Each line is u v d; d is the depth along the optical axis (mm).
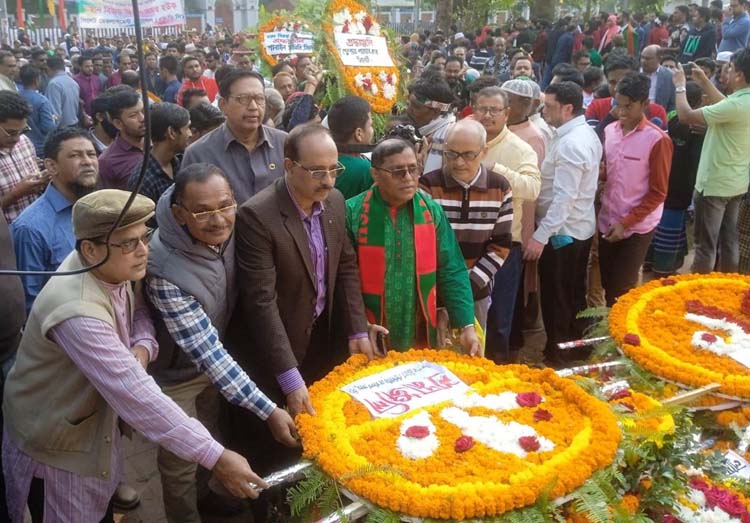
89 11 10008
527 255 4703
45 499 2373
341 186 3793
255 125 3717
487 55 14031
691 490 2574
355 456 2352
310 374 3354
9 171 4266
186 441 2186
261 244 2873
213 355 2602
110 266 2160
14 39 20016
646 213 4855
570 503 2320
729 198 5820
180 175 2549
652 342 3395
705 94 6234
